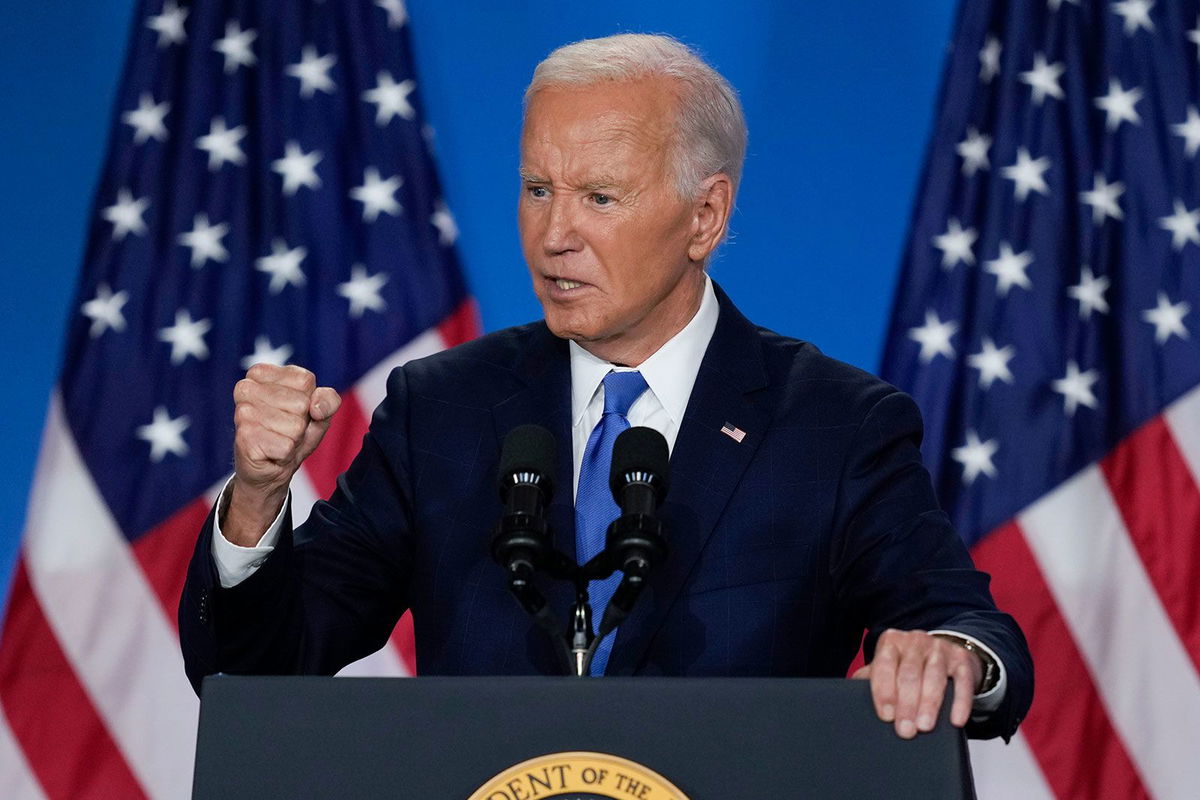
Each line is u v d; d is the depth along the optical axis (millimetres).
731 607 7102
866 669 5578
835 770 5027
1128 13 15414
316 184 15281
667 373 7824
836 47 15852
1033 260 14969
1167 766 14289
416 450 7844
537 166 7461
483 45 16047
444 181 15859
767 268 15578
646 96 7484
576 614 6000
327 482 14812
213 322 15047
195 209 15234
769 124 15766
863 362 15430
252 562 6727
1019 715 6125
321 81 15516
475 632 7211
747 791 5023
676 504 7348
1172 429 14625
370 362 15039
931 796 4984
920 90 15758
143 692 14602
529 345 8203
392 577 7766
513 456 6188
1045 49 15391
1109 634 14492
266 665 7027
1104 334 14883
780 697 5113
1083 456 14688
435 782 5105
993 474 14680
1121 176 15070
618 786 5039
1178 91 15250
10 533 15328
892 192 15625
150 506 14797
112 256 15117
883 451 7512
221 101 15445
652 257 7484
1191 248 14914
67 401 14859
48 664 14547
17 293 15680
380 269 15219
